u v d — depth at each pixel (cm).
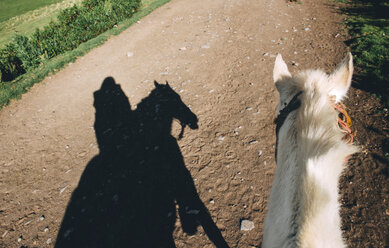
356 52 610
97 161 451
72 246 318
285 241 103
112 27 1210
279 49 712
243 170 373
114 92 660
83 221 347
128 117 552
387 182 313
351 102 454
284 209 112
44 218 364
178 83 633
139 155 441
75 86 735
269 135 427
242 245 283
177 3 1412
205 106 530
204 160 403
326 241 95
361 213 288
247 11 1084
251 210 318
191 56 760
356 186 317
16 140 554
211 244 290
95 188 396
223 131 454
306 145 117
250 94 540
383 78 494
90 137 519
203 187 360
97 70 799
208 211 326
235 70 641
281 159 134
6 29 2405
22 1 3531
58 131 558
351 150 115
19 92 734
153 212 340
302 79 152
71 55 916
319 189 102
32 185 427
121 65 798
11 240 341
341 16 891
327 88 141
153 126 505
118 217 342
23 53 916
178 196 354
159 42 913
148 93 619
